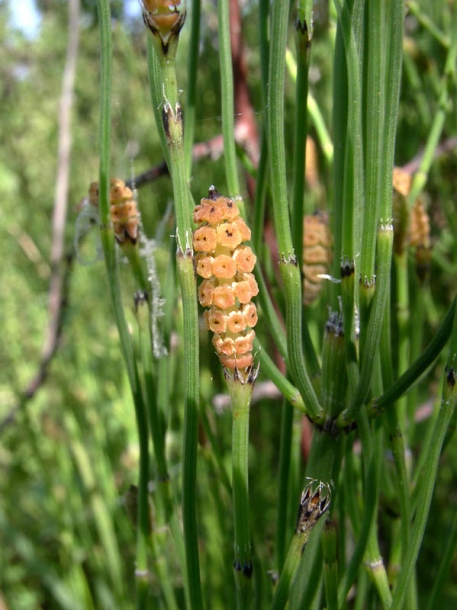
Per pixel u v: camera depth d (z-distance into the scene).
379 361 0.05
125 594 0.12
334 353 0.05
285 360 0.05
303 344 0.05
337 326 0.05
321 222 0.07
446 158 0.10
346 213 0.05
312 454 0.05
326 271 0.07
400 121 0.11
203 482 0.10
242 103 0.10
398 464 0.06
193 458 0.05
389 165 0.05
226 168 0.05
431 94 0.11
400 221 0.07
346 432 0.05
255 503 0.10
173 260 0.06
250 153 0.09
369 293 0.05
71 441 0.12
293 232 0.06
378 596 0.06
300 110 0.05
